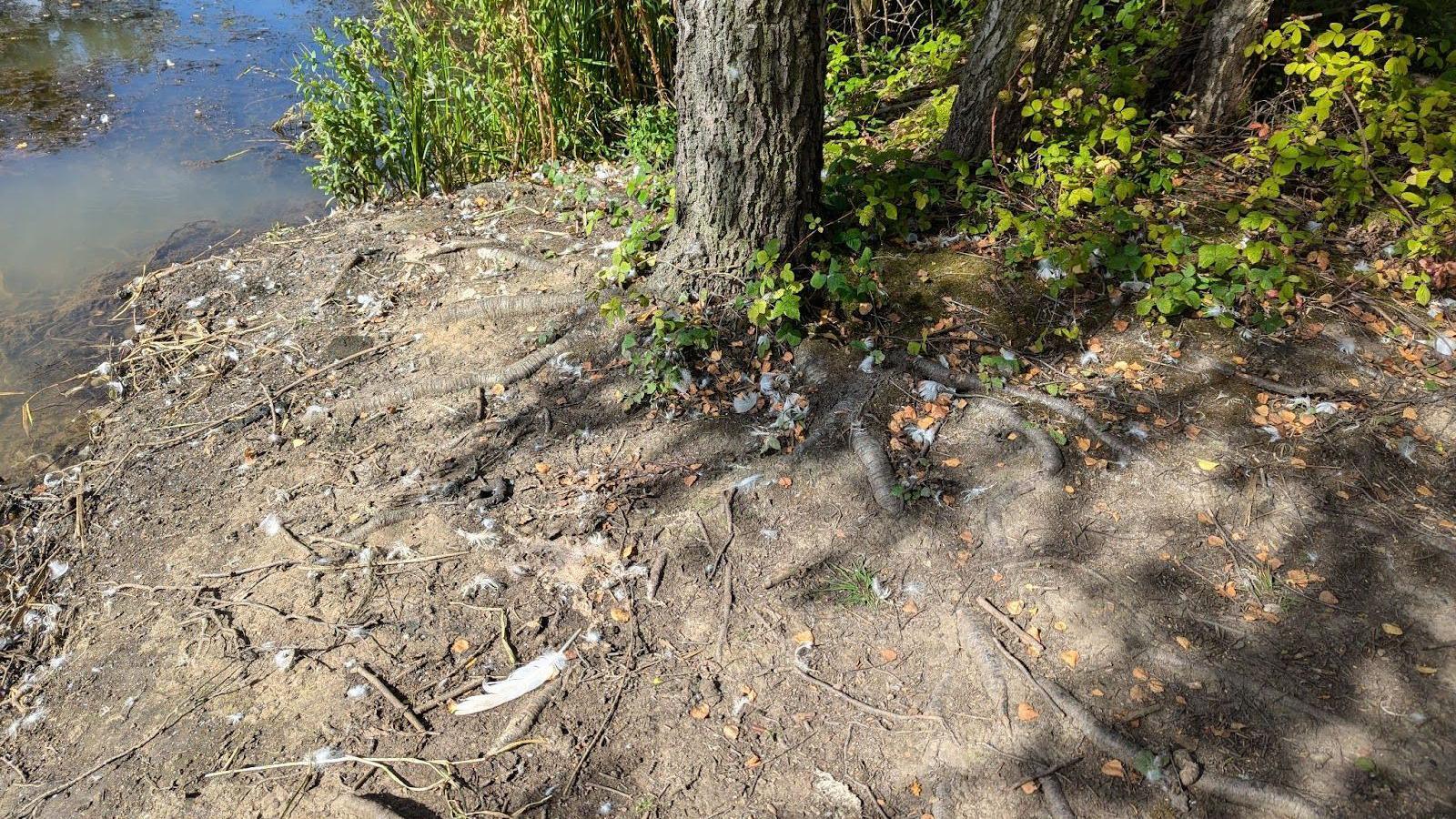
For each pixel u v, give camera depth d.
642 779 2.44
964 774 2.41
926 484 3.16
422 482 3.34
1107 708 2.51
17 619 3.02
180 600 3.00
